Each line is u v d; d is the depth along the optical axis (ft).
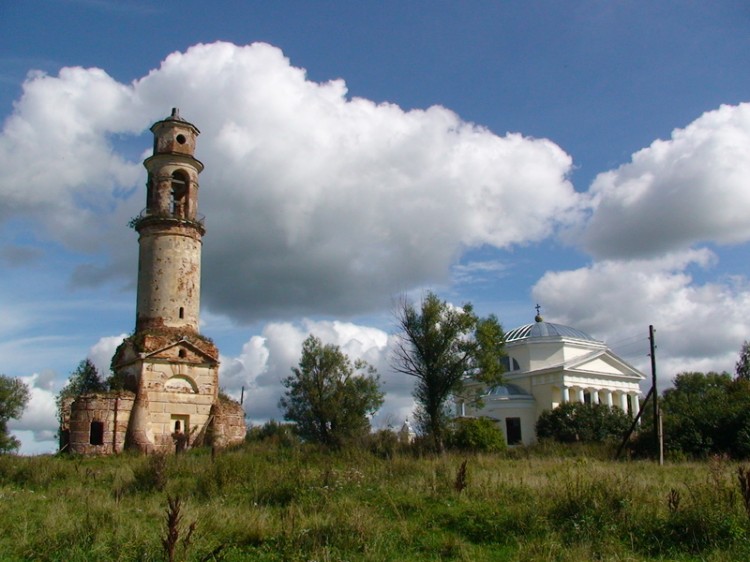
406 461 77.87
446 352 152.97
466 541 43.98
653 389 126.62
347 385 194.59
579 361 241.76
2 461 87.45
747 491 43.78
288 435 162.71
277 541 42.70
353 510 48.03
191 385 152.15
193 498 60.29
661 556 39.88
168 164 163.22
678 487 58.59
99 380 168.96
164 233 157.99
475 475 67.26
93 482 76.64
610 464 99.30
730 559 38.19
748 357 262.47
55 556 40.11
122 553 39.37
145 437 143.43
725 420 134.41
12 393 233.35
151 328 152.97
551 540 41.42
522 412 240.73
